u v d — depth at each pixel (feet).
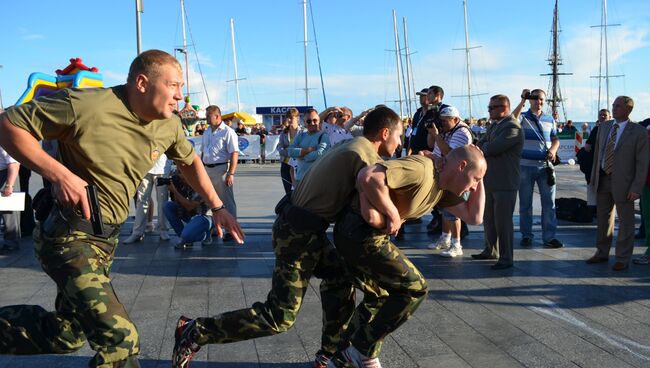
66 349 9.07
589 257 20.89
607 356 11.48
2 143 7.53
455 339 12.43
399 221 9.16
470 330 13.02
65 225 8.04
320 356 10.72
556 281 17.40
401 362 11.16
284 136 32.14
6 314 8.89
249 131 88.02
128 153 8.39
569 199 29.84
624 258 18.70
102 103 8.04
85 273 8.03
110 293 8.21
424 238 24.90
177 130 9.37
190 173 10.07
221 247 22.62
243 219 29.63
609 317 13.99
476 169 9.51
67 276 7.97
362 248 9.53
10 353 8.98
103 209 8.39
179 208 23.16
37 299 15.39
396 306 9.78
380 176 8.94
